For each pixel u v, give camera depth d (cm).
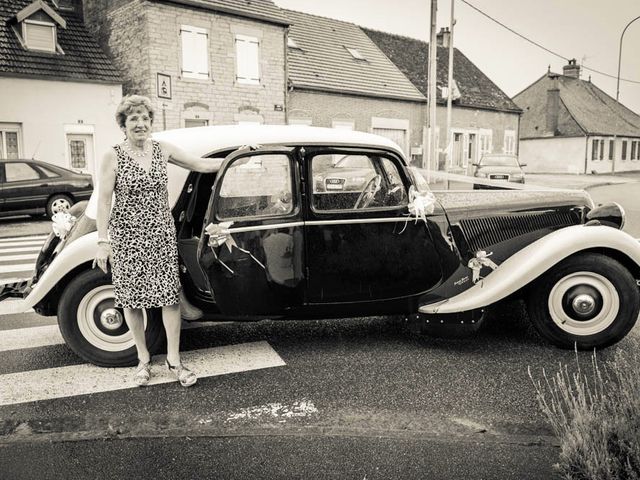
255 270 391
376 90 2508
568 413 333
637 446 238
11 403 358
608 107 4772
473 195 482
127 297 360
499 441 304
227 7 1942
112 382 390
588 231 421
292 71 2277
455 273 433
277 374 400
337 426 323
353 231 409
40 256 444
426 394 364
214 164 385
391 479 268
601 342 432
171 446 304
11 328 521
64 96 1789
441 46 3353
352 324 513
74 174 1416
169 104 1066
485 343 459
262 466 282
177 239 405
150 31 1800
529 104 4588
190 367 415
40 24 1778
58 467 284
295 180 397
